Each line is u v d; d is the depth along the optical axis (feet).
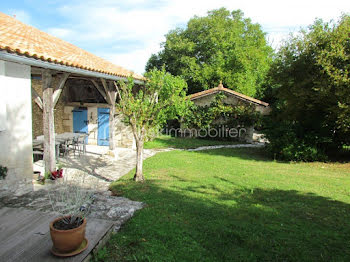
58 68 19.85
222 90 58.08
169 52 84.53
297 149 36.55
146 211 15.11
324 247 11.66
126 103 22.81
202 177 25.32
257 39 91.15
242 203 17.61
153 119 23.54
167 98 23.84
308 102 36.58
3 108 17.88
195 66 77.82
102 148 39.60
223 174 26.96
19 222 12.20
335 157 39.88
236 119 57.52
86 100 42.50
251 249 11.34
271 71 41.83
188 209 15.76
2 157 18.49
